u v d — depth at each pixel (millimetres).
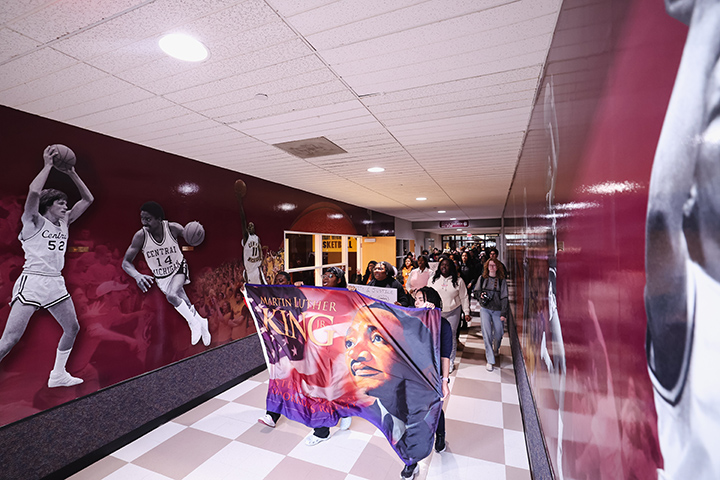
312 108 2312
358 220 7996
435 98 2164
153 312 3109
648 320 553
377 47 1596
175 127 2633
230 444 2670
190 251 3535
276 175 4488
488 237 26844
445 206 8273
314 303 2576
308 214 5867
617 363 705
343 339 2480
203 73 1829
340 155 3502
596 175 843
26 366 2242
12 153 2221
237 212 4223
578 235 1018
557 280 1333
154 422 2971
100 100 2133
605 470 783
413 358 2270
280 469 2355
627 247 642
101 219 2727
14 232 2217
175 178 3396
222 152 3348
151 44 1557
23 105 2184
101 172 2740
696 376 409
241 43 1555
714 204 362
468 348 4902
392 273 3514
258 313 2775
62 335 2436
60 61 1689
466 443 2596
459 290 4152
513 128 2719
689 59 410
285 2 1278
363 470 2336
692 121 404
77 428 2459
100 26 1416
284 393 2691
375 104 2258
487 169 4160
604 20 796
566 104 1202
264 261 4691
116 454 2584
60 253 2441
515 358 3672
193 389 3385
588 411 914
